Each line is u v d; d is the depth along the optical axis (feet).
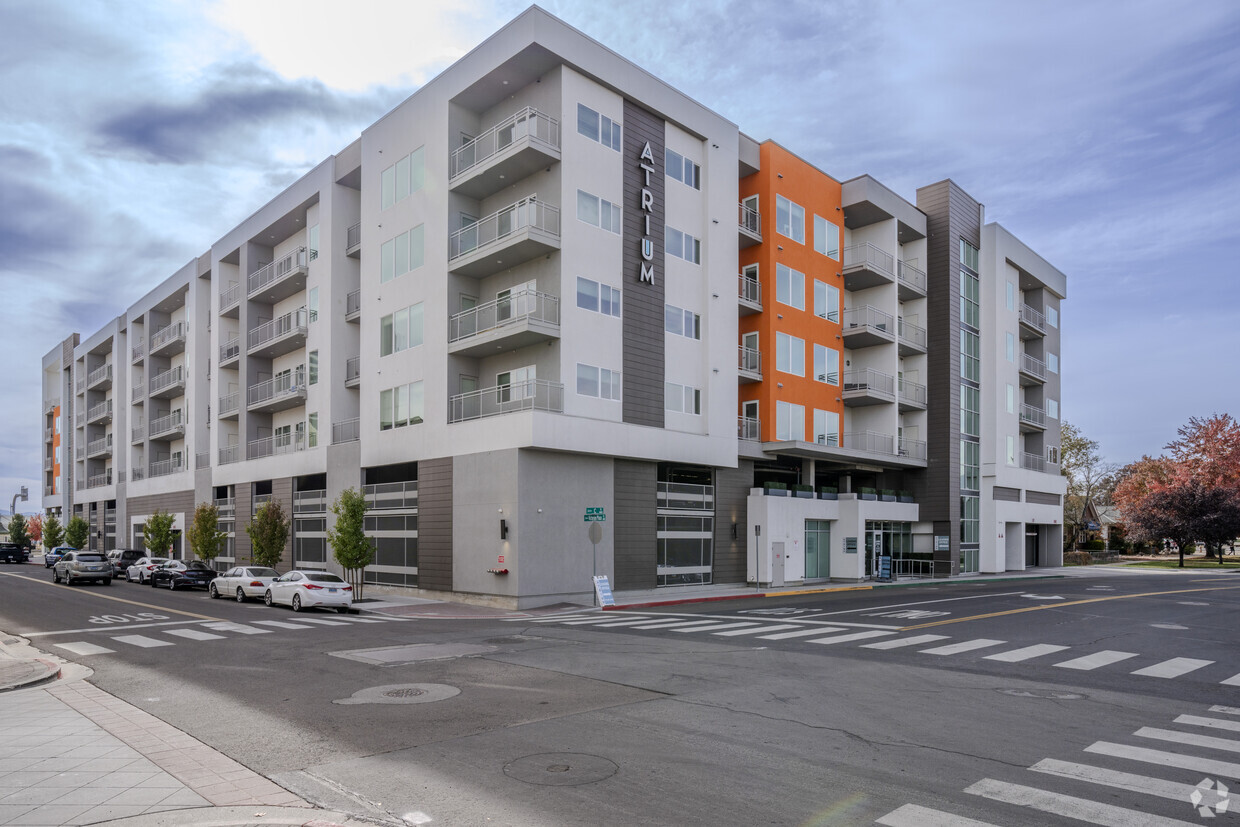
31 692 39.91
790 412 125.90
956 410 150.51
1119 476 282.36
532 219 91.09
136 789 23.67
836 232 139.54
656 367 102.63
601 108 98.37
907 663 45.78
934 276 153.38
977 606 82.43
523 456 87.86
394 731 30.53
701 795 22.85
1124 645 53.83
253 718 33.14
